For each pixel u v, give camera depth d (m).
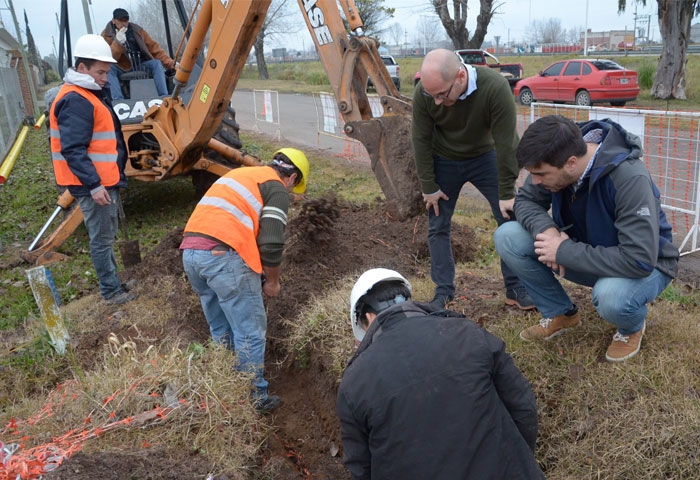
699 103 18.45
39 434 2.95
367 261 5.18
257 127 16.16
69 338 4.24
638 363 3.02
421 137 3.64
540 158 2.50
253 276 3.49
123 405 3.09
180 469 2.75
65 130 4.34
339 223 5.98
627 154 2.57
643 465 2.61
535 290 3.15
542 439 2.92
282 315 4.57
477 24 26.81
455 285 4.54
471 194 8.35
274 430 3.75
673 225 6.35
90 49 4.41
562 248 2.75
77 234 7.27
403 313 2.14
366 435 2.02
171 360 3.34
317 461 3.53
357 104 4.97
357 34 4.94
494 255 5.50
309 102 24.50
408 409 1.90
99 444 2.88
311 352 4.12
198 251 3.41
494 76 3.33
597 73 17.56
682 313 3.64
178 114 6.55
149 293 4.97
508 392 2.06
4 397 3.77
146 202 8.51
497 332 3.55
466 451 1.86
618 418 2.79
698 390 2.83
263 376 3.94
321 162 11.12
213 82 5.90
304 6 4.99
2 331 4.77
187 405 3.10
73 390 3.30
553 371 3.13
